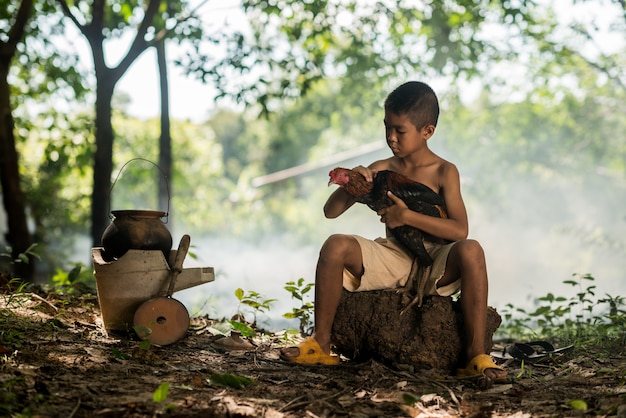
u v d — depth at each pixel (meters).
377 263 4.55
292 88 13.57
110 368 4.08
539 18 19.23
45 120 16.08
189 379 3.99
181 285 4.96
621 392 3.83
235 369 4.37
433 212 4.51
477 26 14.73
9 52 11.02
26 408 3.23
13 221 11.15
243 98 12.54
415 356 4.39
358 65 15.50
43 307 5.62
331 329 4.59
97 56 11.25
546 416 3.50
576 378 4.32
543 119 23.44
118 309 4.85
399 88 4.62
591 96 24.12
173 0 13.01
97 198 11.28
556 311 6.48
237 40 12.45
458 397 3.91
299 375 4.29
